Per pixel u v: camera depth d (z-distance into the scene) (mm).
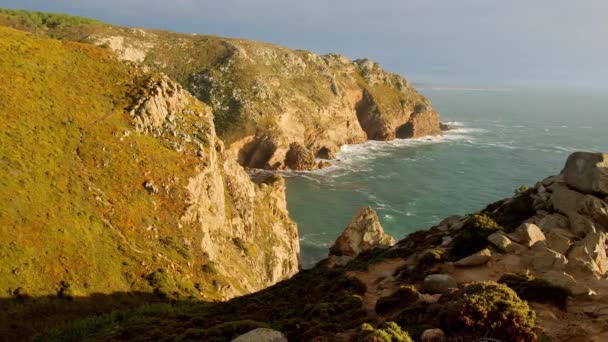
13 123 50250
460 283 21781
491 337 15102
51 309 36812
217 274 51594
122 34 174125
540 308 17531
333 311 21453
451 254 26109
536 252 22938
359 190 122000
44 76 59469
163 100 65562
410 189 122188
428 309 17875
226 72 173750
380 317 19828
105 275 42156
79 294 39250
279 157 148750
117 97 62906
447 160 156500
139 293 42562
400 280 24906
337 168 146625
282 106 163750
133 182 52812
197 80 170375
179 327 27547
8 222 40312
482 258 23500
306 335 18781
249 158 150500
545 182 30625
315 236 93250
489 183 127000
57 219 43500
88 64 67062
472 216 30203
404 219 100000
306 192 120562
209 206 60000
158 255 47812
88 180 49812
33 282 37938
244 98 161750
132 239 47719
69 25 160375
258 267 67250
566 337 15531
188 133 64188
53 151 50156
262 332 17547
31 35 69562
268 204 82312
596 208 24750
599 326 15992
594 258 22266
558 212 27000
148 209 51688
